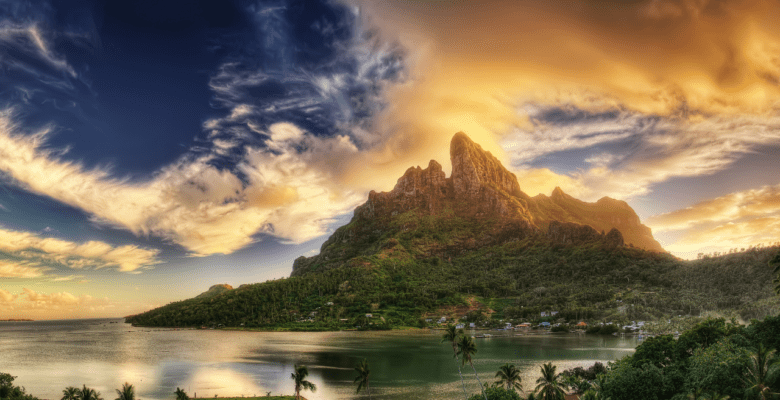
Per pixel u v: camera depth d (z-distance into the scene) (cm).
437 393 16725
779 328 11056
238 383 19250
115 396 17025
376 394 16688
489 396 11506
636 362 12394
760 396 7912
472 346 10325
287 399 15212
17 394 13138
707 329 12700
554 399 12175
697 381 9150
